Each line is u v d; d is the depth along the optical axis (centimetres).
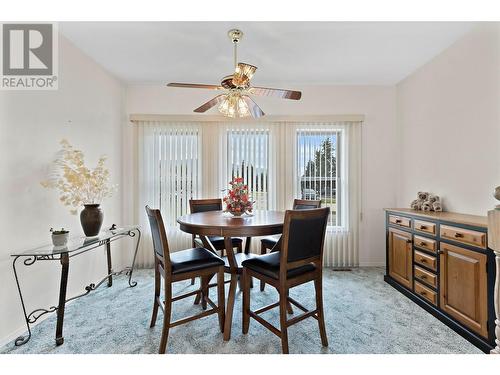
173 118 346
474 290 180
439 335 190
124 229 270
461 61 242
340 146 354
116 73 315
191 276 180
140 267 347
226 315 184
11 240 188
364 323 207
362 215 354
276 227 193
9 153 188
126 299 252
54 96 229
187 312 226
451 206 256
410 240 250
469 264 184
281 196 351
